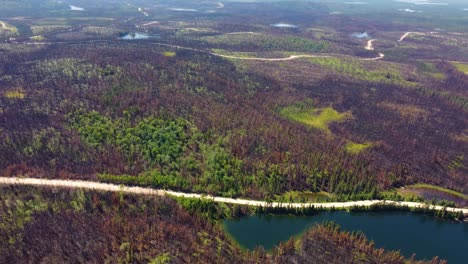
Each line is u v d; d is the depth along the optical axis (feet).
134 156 456.04
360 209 403.95
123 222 354.54
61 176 415.23
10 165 424.87
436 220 402.11
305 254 341.00
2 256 312.91
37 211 361.30
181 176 433.48
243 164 454.40
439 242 373.20
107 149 460.96
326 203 412.57
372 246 347.36
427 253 358.84
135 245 329.31
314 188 436.76
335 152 500.33
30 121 502.79
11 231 337.11
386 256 337.93
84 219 355.56
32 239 331.16
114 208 373.20
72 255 318.65
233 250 343.26
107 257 317.63
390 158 510.99
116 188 404.36
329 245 350.43
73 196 384.27
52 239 332.60
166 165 448.65
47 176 414.21
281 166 456.04
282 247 346.13
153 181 415.64
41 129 485.97
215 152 466.70
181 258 322.75
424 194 445.37
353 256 339.36
